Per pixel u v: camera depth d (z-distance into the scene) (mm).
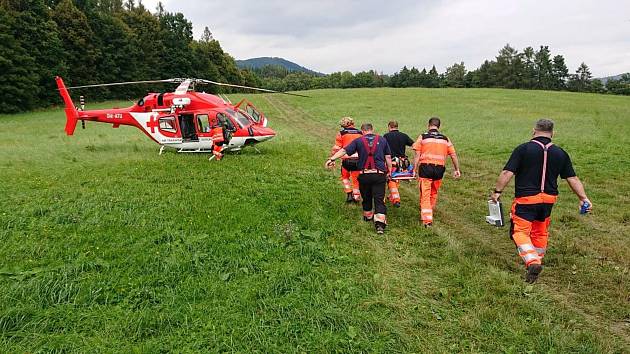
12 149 14008
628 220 7164
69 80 46656
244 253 5410
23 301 4207
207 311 4125
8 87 36812
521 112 30406
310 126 24859
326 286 4664
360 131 7980
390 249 5875
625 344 3787
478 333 3936
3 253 5289
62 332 3801
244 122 12844
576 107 33844
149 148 14461
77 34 49656
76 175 9516
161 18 73750
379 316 4168
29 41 42344
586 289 4746
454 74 122500
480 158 13500
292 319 4035
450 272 5109
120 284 4555
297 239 5938
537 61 109250
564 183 9695
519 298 4520
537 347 3713
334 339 3744
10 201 7371
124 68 56125
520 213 4801
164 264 5004
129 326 3859
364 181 6543
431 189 7246
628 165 11367
